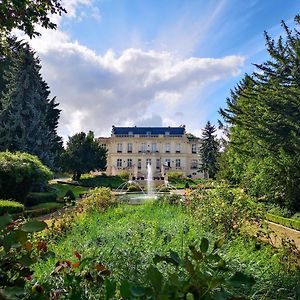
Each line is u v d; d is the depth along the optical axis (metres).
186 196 13.75
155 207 12.63
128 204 14.59
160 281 1.21
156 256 1.41
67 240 6.25
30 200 19.50
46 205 19.06
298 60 15.88
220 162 30.14
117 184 47.12
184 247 5.22
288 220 13.91
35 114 30.19
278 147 17.17
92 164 45.62
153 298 1.20
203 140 60.38
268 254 5.32
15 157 18.64
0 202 13.20
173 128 72.31
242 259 4.64
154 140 69.44
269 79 18.45
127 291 1.26
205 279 1.28
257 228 8.23
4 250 1.44
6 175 17.41
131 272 3.31
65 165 44.44
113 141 69.50
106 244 5.48
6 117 29.72
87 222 8.54
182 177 60.81
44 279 2.89
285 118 16.66
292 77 16.67
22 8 6.20
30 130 29.66
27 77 29.97
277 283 3.73
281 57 16.50
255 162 19.70
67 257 4.46
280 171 17.80
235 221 7.78
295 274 4.12
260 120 17.39
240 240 6.33
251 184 19.38
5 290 1.32
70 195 24.61
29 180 18.44
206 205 8.77
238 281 1.28
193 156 70.31
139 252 4.62
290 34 16.52
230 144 24.78
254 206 8.37
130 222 8.16
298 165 16.89
